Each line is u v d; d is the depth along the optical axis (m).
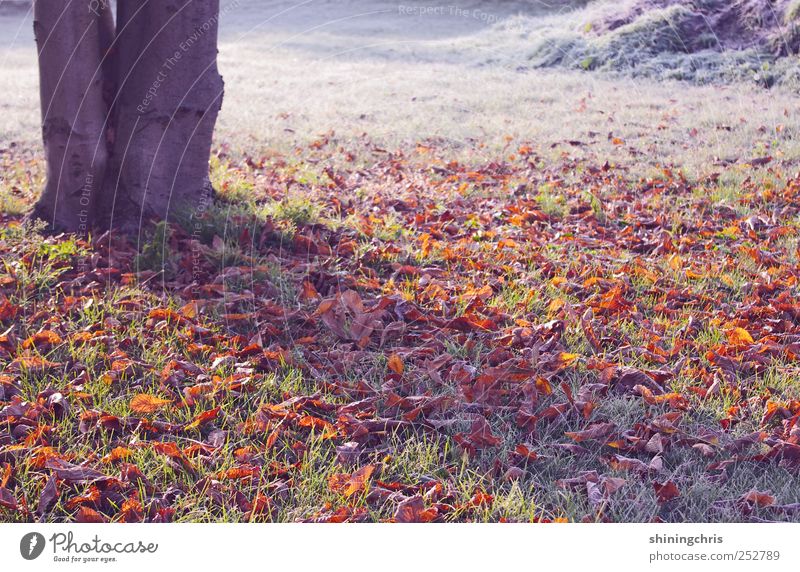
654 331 3.88
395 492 2.72
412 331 3.86
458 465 2.88
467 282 4.46
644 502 2.69
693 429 3.10
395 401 3.18
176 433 3.03
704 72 12.50
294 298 4.11
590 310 3.93
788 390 3.35
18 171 6.97
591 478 2.80
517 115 10.28
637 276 4.63
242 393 3.27
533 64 14.10
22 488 2.65
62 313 3.90
